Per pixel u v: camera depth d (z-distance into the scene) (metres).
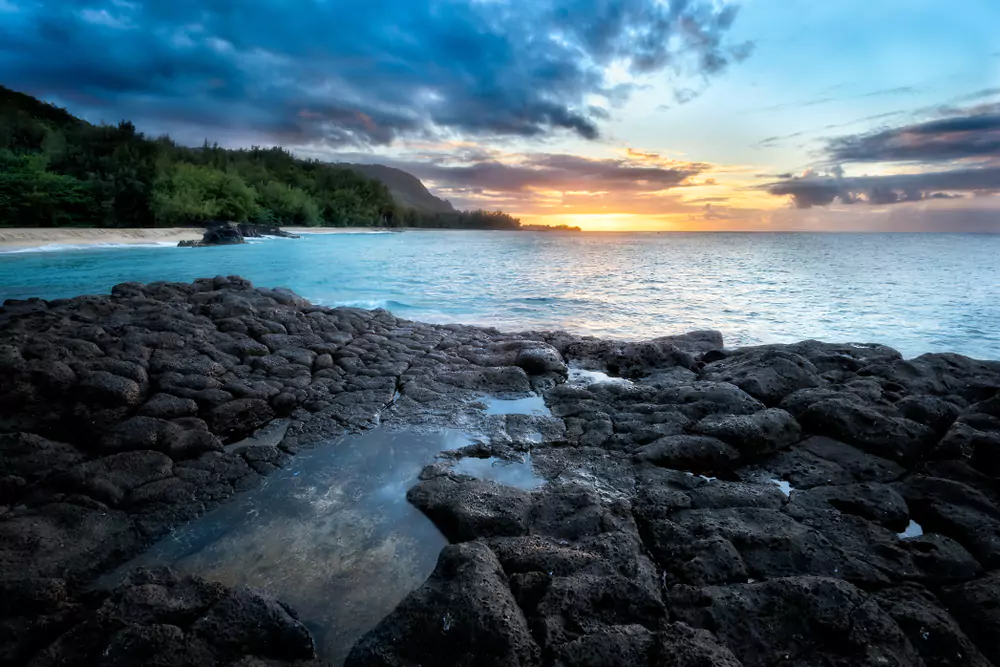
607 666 3.23
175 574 4.05
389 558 4.48
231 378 8.00
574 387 8.19
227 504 5.29
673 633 3.42
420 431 6.96
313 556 4.50
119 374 7.01
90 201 49.69
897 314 16.97
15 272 23.84
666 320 16.25
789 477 5.80
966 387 7.60
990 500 5.04
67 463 5.72
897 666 3.25
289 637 3.51
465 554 4.04
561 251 52.66
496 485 5.42
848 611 3.56
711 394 7.29
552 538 4.55
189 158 83.94
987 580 3.98
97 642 3.44
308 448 6.48
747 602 3.69
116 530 4.76
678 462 6.03
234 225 52.91
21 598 3.84
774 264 36.00
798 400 7.08
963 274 28.20
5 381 6.41
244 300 11.41
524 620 3.58
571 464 6.04
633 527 4.71
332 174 112.38
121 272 24.58
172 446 6.06
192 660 3.30
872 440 6.20
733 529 4.57
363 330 11.63
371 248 49.44
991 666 3.38
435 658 3.33
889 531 4.62
